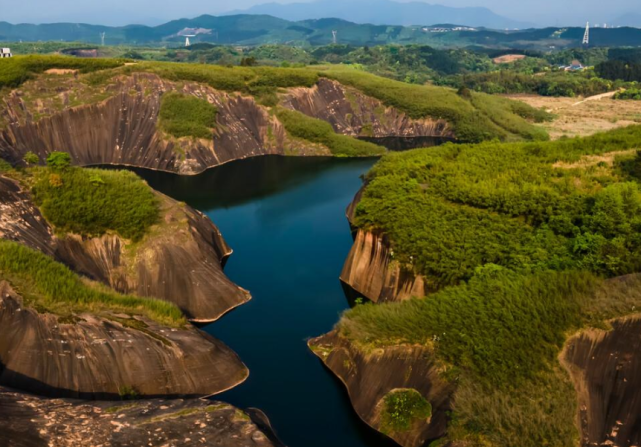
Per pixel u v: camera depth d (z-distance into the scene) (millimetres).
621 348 30406
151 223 50281
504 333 33188
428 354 34312
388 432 31969
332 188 86062
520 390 30281
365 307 40469
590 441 27953
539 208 45500
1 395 29328
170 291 46156
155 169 92812
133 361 34500
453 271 41750
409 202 50531
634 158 53125
